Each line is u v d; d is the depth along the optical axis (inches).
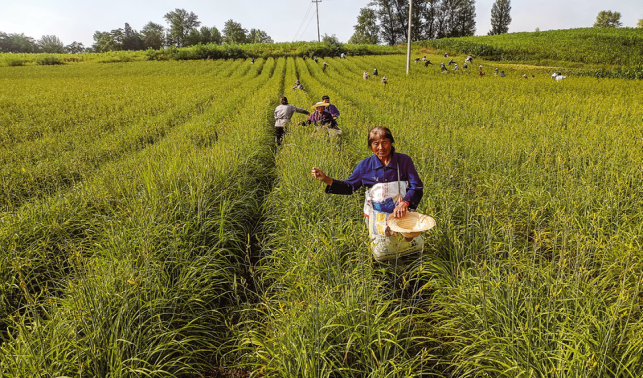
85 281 112.5
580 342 88.6
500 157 264.2
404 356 98.0
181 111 608.4
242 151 282.8
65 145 389.4
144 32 5418.3
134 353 101.3
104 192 202.4
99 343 98.5
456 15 3983.8
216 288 144.2
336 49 2463.1
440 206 178.7
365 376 94.2
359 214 171.3
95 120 542.3
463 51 2315.5
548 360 89.7
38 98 791.1
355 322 104.6
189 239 158.7
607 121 385.1
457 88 893.2
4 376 90.3
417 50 2571.4
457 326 112.6
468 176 244.5
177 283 130.7
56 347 94.5
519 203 179.6
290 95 794.2
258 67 1818.4
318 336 95.4
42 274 150.5
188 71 1765.5
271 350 100.3
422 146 280.5
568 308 103.6
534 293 107.0
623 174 197.8
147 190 190.5
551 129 348.8
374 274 136.0
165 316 119.6
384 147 122.0
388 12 3882.9
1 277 137.9
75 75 1718.8
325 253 133.1
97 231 173.5
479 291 106.0
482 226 156.5
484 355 96.0
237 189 216.5
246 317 128.3
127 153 338.0
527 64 2015.3
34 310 101.7
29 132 460.4
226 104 641.0
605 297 104.6
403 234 111.3
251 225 200.5
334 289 114.0
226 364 114.0
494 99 671.8
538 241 115.3
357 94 781.3
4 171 271.3
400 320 107.2
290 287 134.6
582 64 1914.4
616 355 85.7
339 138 328.2
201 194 182.7
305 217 177.9
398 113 511.5
